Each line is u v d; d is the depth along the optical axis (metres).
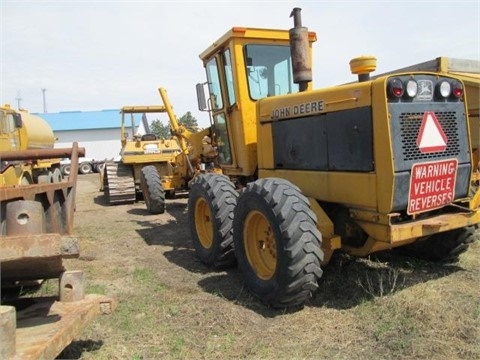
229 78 5.20
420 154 3.32
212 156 6.70
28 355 2.23
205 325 3.37
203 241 5.03
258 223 3.88
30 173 9.78
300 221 3.36
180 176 9.52
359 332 3.15
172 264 5.08
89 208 10.14
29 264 2.68
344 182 3.57
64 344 2.57
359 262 4.52
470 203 3.65
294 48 4.38
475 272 4.21
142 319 3.51
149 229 7.24
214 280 4.41
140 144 10.61
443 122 3.47
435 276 4.12
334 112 3.63
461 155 3.58
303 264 3.32
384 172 3.22
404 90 3.22
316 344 3.02
